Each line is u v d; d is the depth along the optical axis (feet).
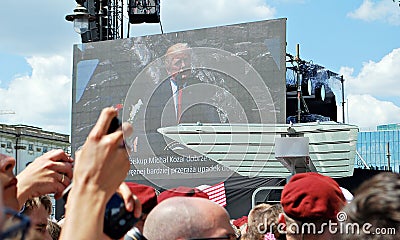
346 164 35.76
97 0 47.21
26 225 3.11
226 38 43.01
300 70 59.00
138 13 45.52
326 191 7.97
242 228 14.71
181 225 6.71
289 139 22.68
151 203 8.63
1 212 2.87
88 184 4.19
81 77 47.52
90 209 4.16
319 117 59.77
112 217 4.65
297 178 8.40
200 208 6.81
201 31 43.80
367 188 4.97
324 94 61.11
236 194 37.88
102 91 46.85
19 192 6.25
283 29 41.52
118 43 46.42
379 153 150.10
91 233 4.12
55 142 130.52
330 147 35.60
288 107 60.49
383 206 4.80
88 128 46.93
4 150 118.93
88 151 4.22
